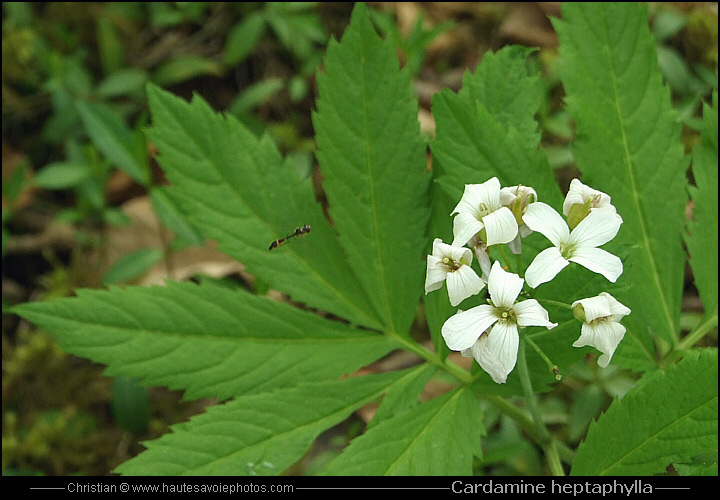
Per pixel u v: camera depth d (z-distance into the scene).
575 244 0.34
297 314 0.39
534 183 0.37
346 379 0.38
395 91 0.39
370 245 0.39
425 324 0.48
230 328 0.38
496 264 0.34
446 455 0.37
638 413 0.36
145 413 0.46
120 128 0.46
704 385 0.35
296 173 0.39
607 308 0.34
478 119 0.37
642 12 0.39
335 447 0.46
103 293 0.38
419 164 0.39
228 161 0.39
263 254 0.39
